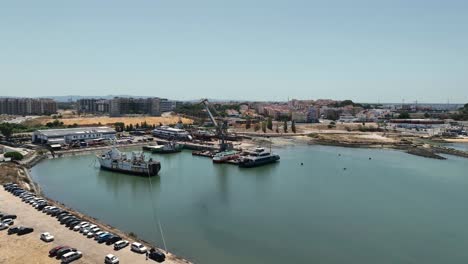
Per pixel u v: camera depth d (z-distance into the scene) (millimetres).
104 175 144250
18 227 68125
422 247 75562
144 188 123250
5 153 159375
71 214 79562
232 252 70875
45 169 154750
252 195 114500
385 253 72375
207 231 82062
